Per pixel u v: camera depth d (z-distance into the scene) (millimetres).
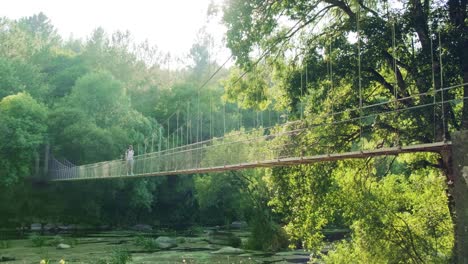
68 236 42312
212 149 20062
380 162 17875
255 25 18250
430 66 14461
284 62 20781
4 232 47062
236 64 18109
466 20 14016
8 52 77188
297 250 30188
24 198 54312
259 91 21500
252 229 32250
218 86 72500
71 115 58531
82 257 26797
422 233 15234
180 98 76312
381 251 15164
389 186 17219
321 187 18359
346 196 17766
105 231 50438
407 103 15227
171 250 30906
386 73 17891
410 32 15148
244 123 60219
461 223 8812
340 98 17609
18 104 53906
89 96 62281
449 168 12945
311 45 18969
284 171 19828
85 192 56688
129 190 58312
